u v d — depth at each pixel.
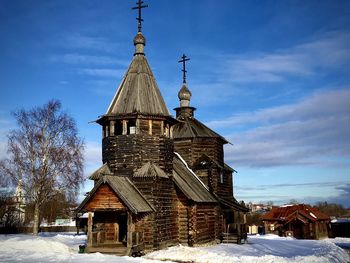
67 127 43.09
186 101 43.75
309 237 55.66
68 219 75.00
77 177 42.59
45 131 42.25
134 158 28.50
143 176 27.59
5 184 40.78
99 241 27.72
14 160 40.78
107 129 30.22
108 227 28.66
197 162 38.53
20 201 49.09
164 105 31.25
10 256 22.78
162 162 29.45
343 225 62.25
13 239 29.69
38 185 40.84
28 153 41.22
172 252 26.34
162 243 28.08
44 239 31.27
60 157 41.75
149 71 32.16
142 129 29.19
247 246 33.78
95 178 28.41
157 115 29.55
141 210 25.33
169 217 29.59
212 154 39.38
